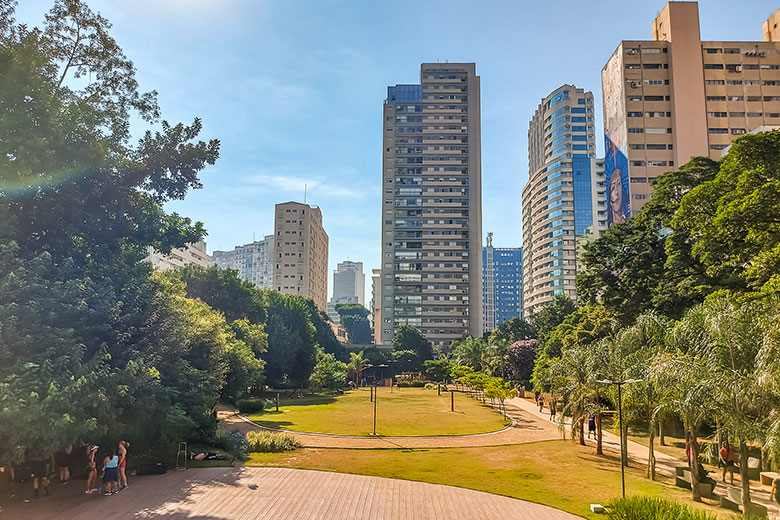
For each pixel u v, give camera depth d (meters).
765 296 22.59
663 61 86.25
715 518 14.06
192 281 60.44
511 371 76.69
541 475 22.73
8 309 16.84
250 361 44.94
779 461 15.76
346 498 18.42
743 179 25.89
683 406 18.20
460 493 19.48
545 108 131.38
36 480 17.80
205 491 18.91
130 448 23.23
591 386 26.89
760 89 84.50
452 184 136.25
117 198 24.45
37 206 21.44
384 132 138.88
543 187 127.81
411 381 89.31
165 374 25.03
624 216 85.50
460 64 139.75
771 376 15.85
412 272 134.00
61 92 22.95
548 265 124.12
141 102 26.86
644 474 23.23
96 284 21.33
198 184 27.75
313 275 141.00
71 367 17.73
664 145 84.50
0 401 15.19
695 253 31.47
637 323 28.22
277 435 29.66
